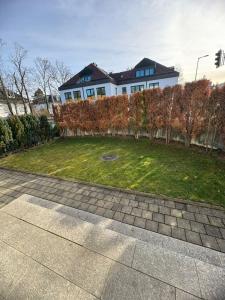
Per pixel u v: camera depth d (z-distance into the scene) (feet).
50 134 29.30
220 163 13.85
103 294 4.68
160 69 69.56
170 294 4.60
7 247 6.60
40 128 27.07
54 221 8.01
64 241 6.74
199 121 16.88
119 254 5.99
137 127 23.77
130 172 13.07
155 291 4.69
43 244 6.66
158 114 20.72
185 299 4.47
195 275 5.11
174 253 5.93
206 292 4.63
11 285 5.10
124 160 15.93
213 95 15.23
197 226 7.35
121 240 6.64
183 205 8.79
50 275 5.35
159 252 5.99
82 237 6.89
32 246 6.58
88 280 5.11
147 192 10.08
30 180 13.10
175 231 7.11
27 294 4.81
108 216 8.29
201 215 8.01
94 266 5.57
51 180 12.81
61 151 21.38
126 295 4.62
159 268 5.39
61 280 5.16
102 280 5.08
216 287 4.75
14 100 83.92
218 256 5.83
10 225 7.89
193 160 14.85
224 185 10.41
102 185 11.28
